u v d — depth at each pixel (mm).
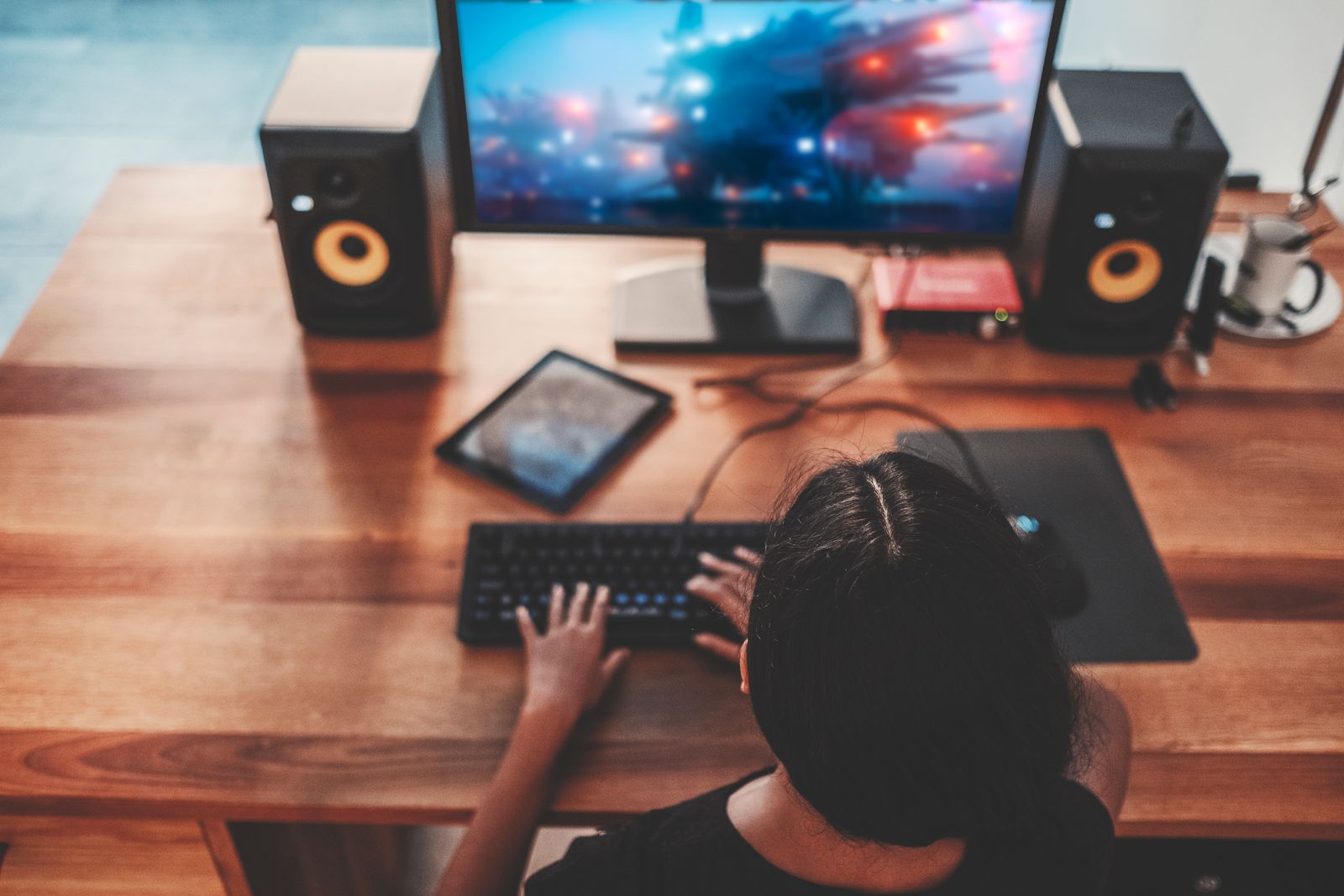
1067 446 1379
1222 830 1039
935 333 1535
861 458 702
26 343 1486
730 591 1178
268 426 1398
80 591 1209
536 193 1442
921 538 612
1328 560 1252
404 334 1521
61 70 3625
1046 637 625
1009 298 1520
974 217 1445
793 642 620
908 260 1586
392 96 1440
